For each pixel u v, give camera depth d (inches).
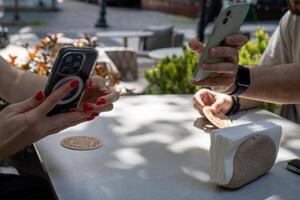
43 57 108.7
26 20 577.6
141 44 305.0
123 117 75.0
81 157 59.3
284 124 74.9
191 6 680.4
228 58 55.9
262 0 586.2
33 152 103.3
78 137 65.4
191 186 53.0
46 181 63.2
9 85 64.2
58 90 46.9
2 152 47.2
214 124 71.2
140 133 68.5
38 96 46.9
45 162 57.4
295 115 87.9
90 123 71.3
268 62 91.1
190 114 77.7
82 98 54.2
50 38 118.2
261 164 55.1
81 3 935.0
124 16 692.7
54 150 61.0
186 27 561.3
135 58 185.9
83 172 55.2
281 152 64.0
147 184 53.0
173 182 53.8
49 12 713.6
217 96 77.2
